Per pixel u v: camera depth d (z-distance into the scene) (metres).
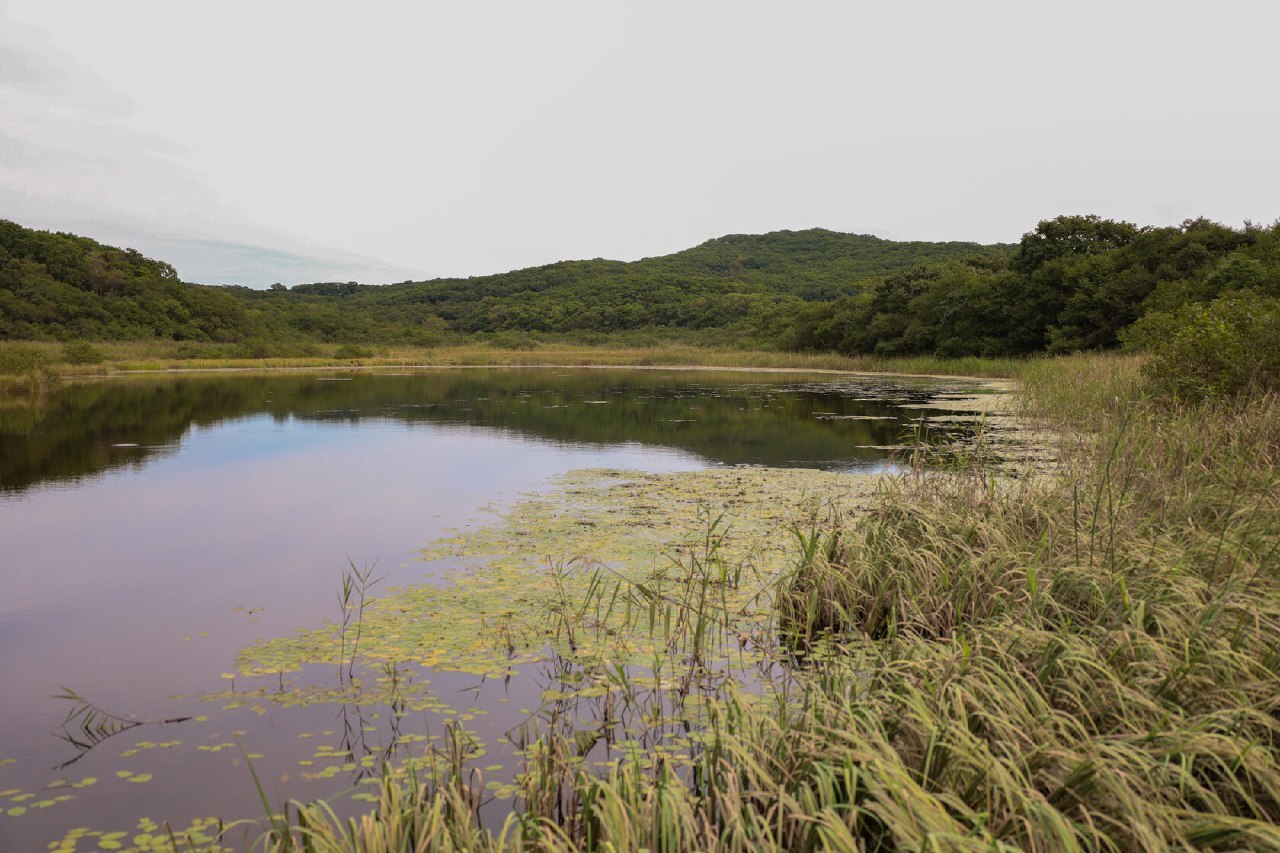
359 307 119.19
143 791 3.54
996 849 2.38
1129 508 6.12
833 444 14.23
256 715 4.23
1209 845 2.54
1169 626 3.93
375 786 3.55
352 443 14.46
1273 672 3.55
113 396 24.23
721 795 2.99
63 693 4.52
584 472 11.36
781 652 5.02
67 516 8.76
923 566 5.39
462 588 6.23
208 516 8.74
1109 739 3.05
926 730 3.15
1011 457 10.79
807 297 101.25
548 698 4.41
